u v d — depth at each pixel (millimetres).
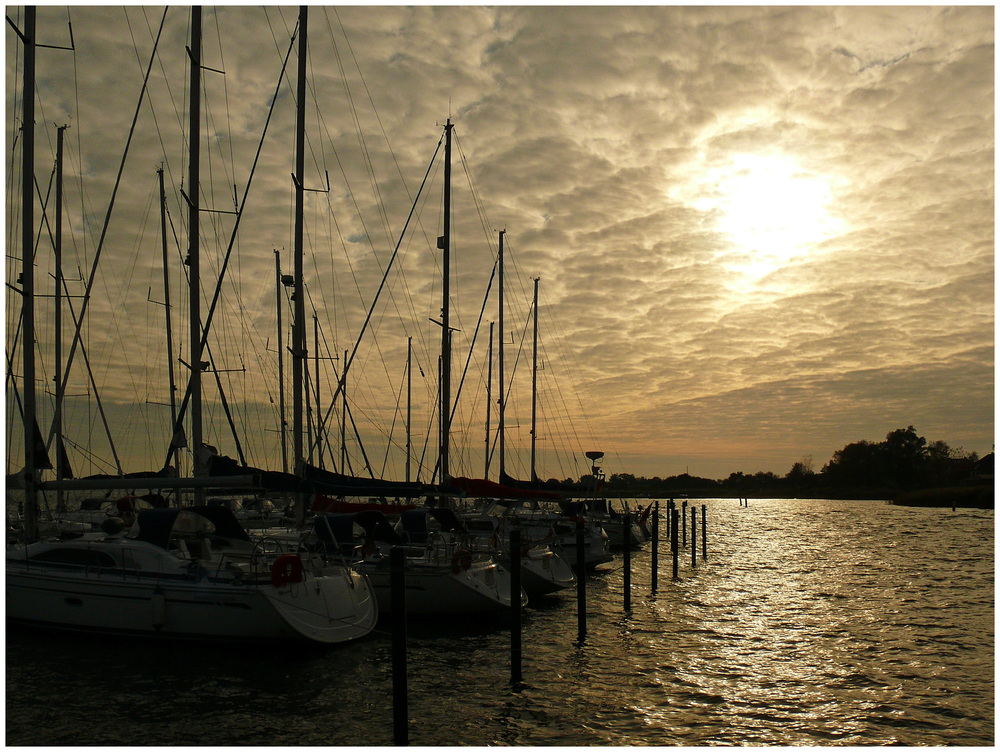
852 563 33062
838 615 20109
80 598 14781
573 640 16812
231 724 11062
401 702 10336
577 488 28688
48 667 13383
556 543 25812
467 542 19500
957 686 13500
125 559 14797
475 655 15305
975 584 26219
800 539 47094
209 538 15719
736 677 13914
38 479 15883
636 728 11195
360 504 22188
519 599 13586
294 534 18094
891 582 26781
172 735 10602
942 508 93812
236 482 14859
